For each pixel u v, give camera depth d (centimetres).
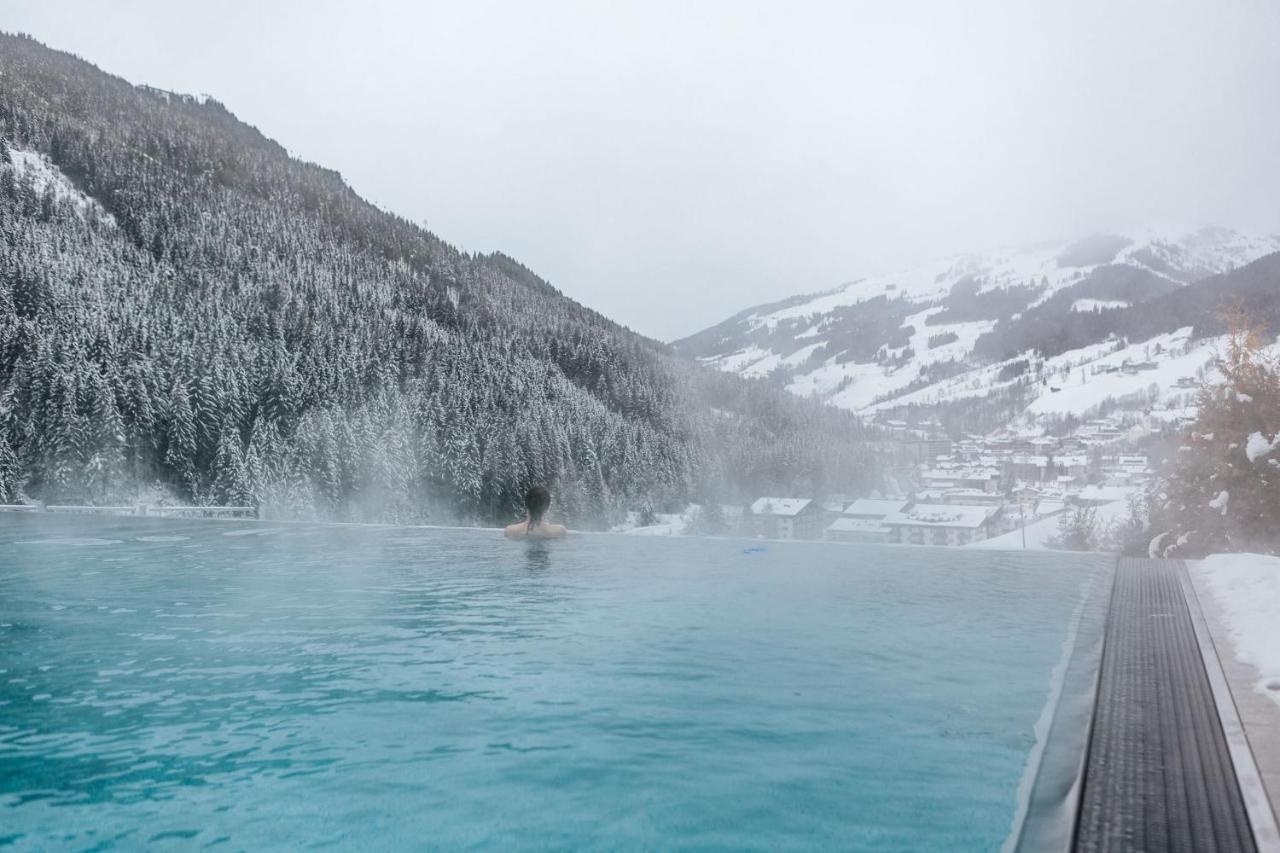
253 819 200
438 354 7425
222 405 4881
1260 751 196
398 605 499
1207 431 1220
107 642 396
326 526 1057
